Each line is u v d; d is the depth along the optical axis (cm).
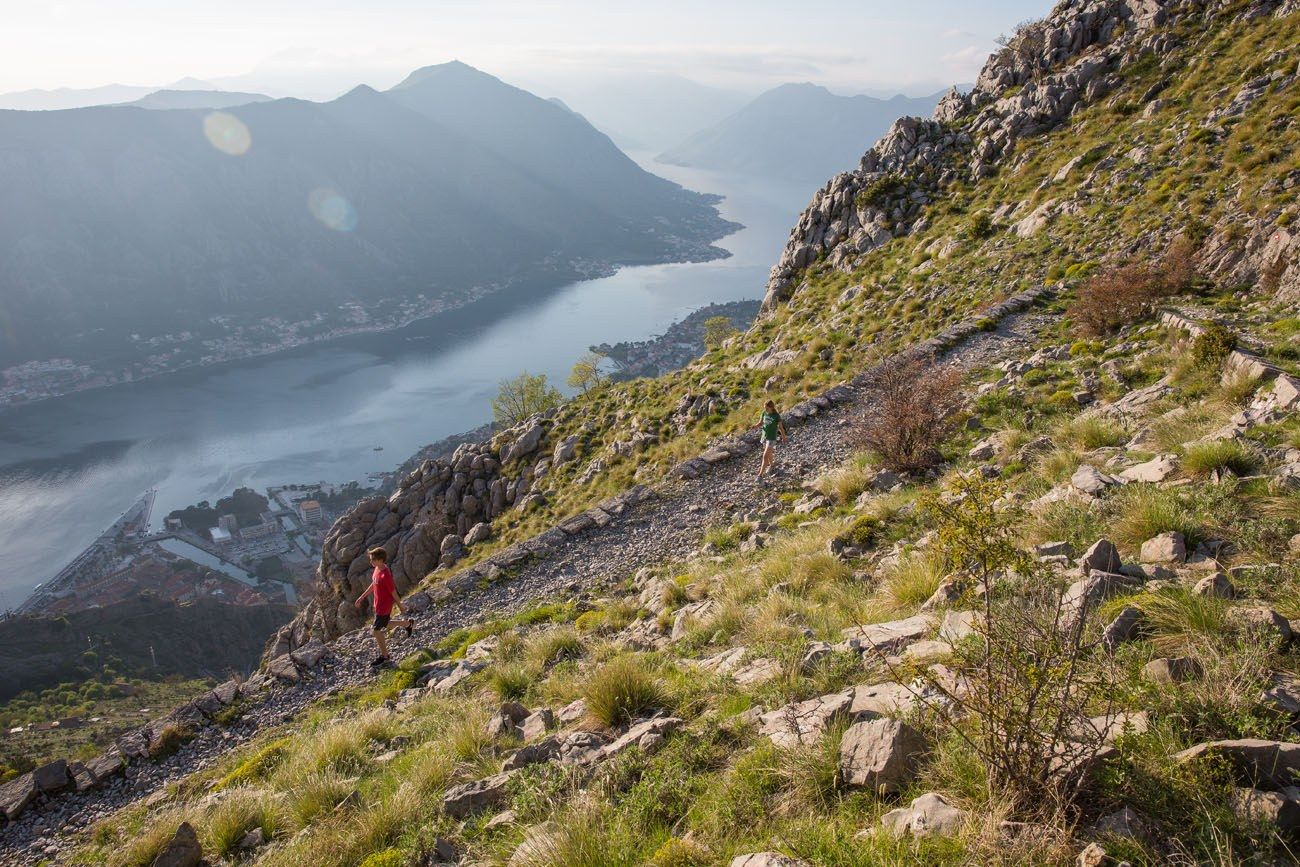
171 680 11262
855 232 4934
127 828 973
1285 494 724
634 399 4334
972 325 2727
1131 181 3375
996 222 3934
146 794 1109
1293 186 2459
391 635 1544
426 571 4291
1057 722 369
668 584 1293
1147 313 2233
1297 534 643
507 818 566
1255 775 346
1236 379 1234
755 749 536
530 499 3794
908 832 372
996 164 4588
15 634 11562
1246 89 3397
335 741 913
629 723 709
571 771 600
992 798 369
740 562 1352
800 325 4247
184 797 1041
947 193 4653
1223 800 335
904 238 4500
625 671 753
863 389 2447
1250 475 805
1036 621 461
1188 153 3275
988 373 2202
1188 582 584
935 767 423
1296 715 389
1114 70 4488
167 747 1225
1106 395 1675
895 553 1048
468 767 720
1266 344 1573
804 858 386
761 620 905
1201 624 501
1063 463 1162
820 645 710
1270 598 537
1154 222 2916
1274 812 318
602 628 1220
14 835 1056
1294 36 3556
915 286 3703
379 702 1216
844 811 425
